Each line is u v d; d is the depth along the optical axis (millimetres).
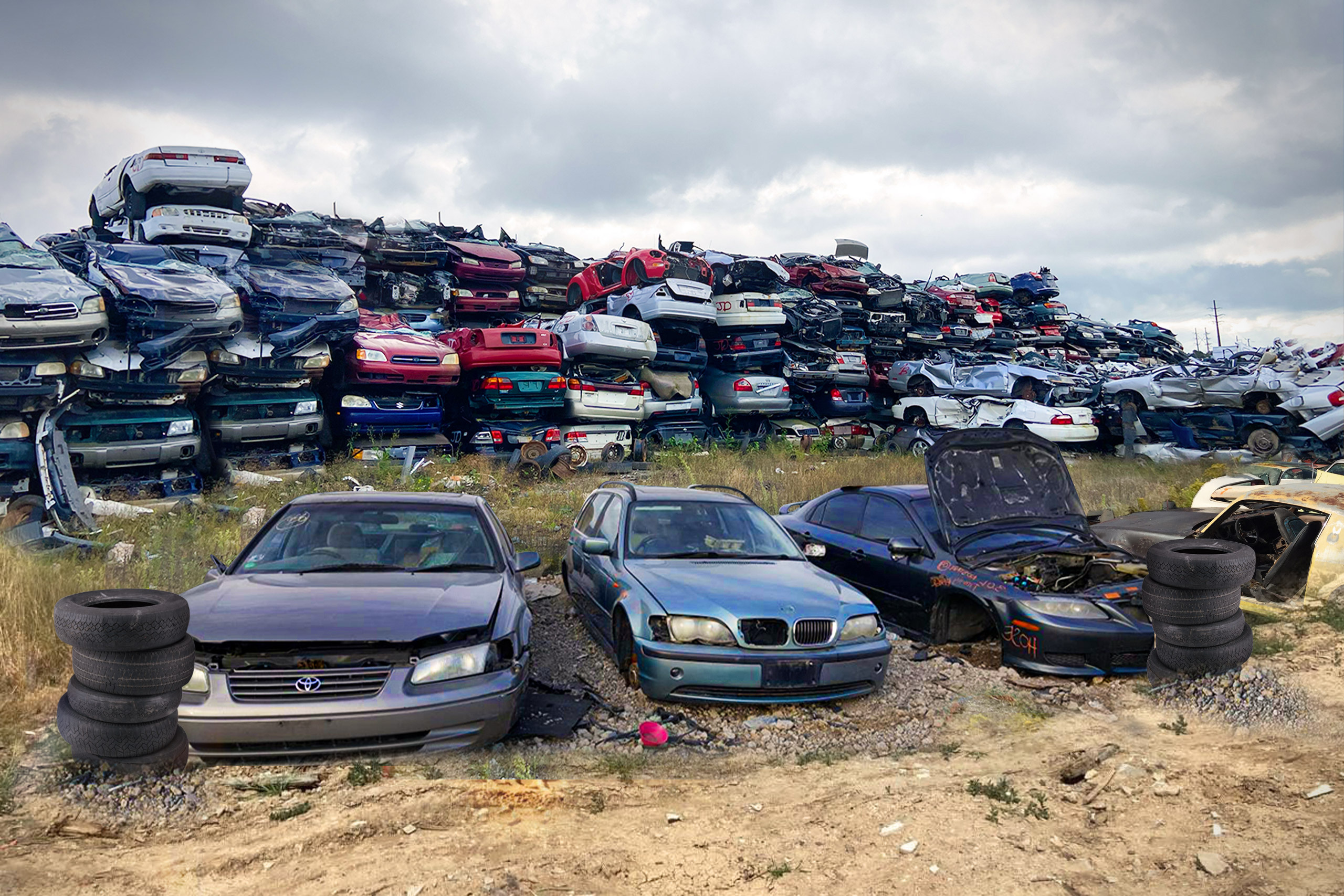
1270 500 7266
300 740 3742
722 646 4973
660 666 4938
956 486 6945
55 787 3541
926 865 3094
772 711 5074
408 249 21141
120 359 12789
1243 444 19766
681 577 5551
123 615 3527
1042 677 5727
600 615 6121
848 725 4875
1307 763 4031
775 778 4062
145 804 3457
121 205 17719
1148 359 37156
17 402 11625
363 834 3270
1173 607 5230
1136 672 5680
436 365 17016
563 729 4602
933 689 5531
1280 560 6984
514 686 4176
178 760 3711
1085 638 5566
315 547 5203
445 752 4008
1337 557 6699
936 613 6570
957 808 3621
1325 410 18094
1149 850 3211
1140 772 3977
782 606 5121
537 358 18641
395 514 5551
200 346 13930
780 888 2920
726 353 23500
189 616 3729
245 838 3229
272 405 15500
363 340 16438
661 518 6406
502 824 3402
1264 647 5965
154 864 3016
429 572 5023
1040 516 7117
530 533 10992
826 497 8406
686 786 3920
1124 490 15008
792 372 24094
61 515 11203
